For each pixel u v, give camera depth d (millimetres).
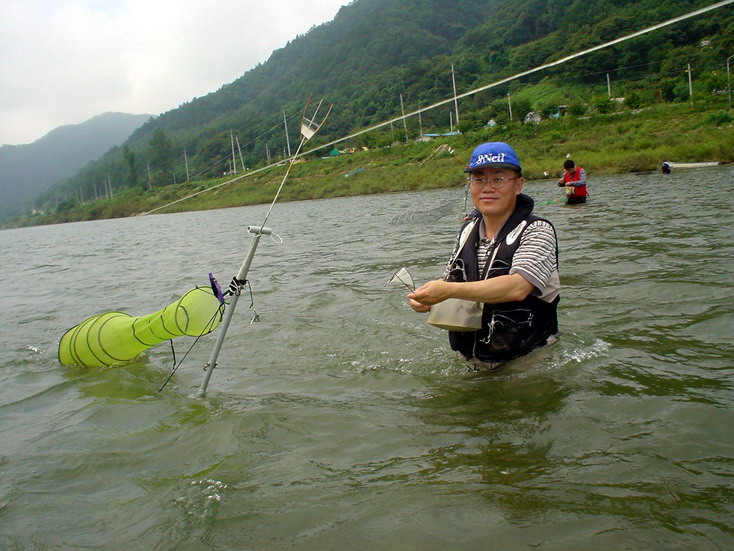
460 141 50219
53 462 2750
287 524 2010
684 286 4770
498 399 2992
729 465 2129
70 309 6879
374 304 5469
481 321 3293
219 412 3209
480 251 3348
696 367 3129
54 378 4250
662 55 78688
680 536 1735
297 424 2922
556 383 3096
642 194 14023
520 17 148750
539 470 2217
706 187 14094
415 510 2004
